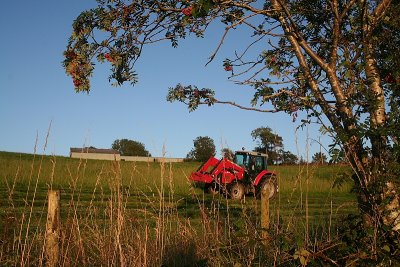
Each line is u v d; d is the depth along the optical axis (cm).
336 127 498
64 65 580
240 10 616
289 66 629
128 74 605
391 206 484
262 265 463
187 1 553
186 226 665
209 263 522
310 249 455
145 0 591
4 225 596
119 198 616
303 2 614
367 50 520
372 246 446
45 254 583
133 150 7544
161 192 643
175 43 617
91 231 633
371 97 500
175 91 626
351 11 581
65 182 1773
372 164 503
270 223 544
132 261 578
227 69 616
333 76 541
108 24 580
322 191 2038
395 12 527
